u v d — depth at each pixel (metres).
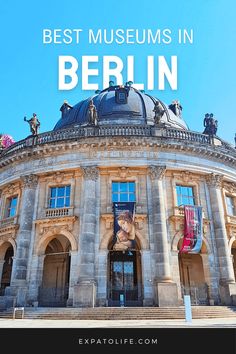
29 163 30.33
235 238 29.28
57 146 29.06
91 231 25.53
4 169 32.62
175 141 29.00
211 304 24.86
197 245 25.92
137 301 24.72
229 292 25.12
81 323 15.99
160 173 27.92
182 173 29.31
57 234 27.20
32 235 27.41
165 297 23.02
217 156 30.72
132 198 27.89
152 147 28.80
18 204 29.83
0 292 29.69
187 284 29.98
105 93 40.69
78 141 28.59
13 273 26.06
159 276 24.12
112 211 26.56
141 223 26.42
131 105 37.66
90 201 26.56
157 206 26.55
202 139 31.33
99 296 23.84
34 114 32.94
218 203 28.95
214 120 35.38
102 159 28.23
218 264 26.97
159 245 25.09
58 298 27.25
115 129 29.73
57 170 28.83
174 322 16.59
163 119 37.28
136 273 28.44
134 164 28.05
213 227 28.36
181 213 27.67
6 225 29.53
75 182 28.59
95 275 24.52
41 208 28.47
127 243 24.58
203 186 29.95
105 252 25.33
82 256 24.58
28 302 24.92
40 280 25.94
